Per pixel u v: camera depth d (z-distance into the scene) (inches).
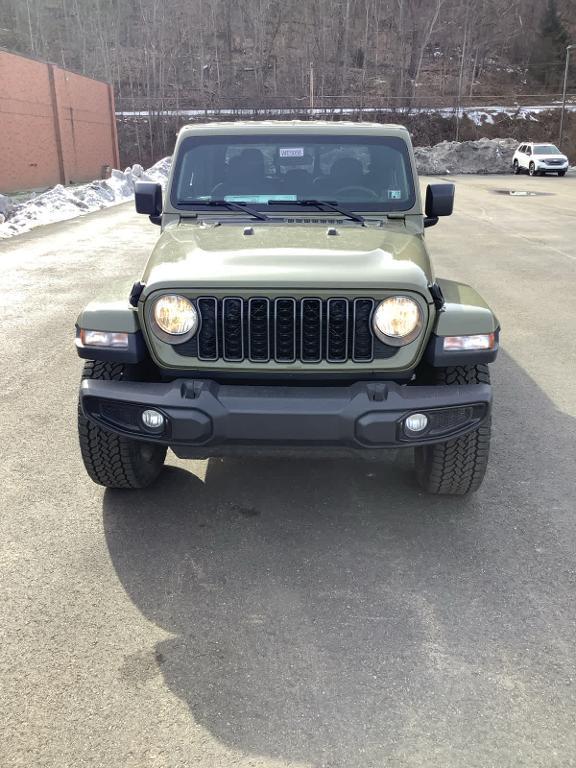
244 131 168.2
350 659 102.4
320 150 168.1
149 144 2492.6
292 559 128.0
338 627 109.4
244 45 3563.0
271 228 154.5
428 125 2536.9
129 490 152.9
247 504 147.9
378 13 3403.1
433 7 3275.1
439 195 166.9
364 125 171.5
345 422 118.9
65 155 1157.7
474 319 124.6
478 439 135.5
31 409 200.5
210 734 88.8
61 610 112.9
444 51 3457.2
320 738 88.4
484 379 131.6
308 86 3070.9
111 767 83.7
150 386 123.7
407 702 94.3
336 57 3132.4
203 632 108.1
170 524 139.6
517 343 272.7
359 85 3142.2
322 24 3253.0
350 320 120.6
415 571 124.6
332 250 132.6
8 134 951.6
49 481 156.9
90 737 88.0
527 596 117.6
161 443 123.9
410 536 135.8
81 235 577.0
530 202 928.3
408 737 88.6
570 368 242.2
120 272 411.5
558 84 3380.9
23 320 301.1
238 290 119.4
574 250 512.7
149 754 85.7
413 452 173.6
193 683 97.4
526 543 133.6
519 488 155.2
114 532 136.4
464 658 102.7
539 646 105.4
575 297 356.5
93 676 98.4
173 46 3280.0
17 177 984.9
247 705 93.6
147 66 2984.7
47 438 180.2
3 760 84.3
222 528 138.3
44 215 697.6
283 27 3553.2
